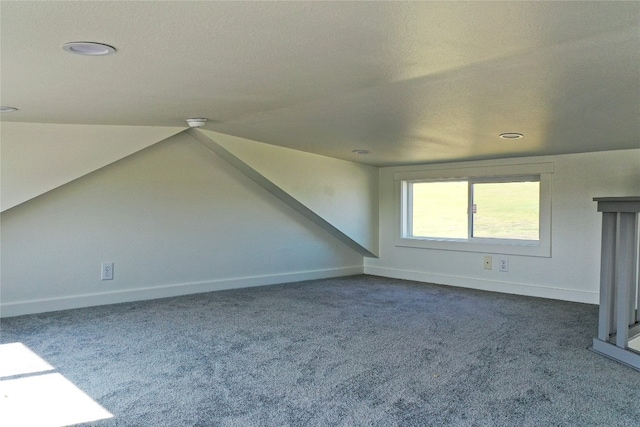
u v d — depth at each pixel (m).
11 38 1.36
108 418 1.75
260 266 4.57
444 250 4.74
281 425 1.71
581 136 3.05
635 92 1.98
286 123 2.98
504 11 1.18
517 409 1.84
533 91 2.00
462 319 3.26
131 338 2.76
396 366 2.31
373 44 1.45
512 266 4.27
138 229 3.81
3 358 2.40
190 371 2.24
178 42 1.42
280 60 1.63
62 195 3.44
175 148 3.98
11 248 3.25
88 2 1.12
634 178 3.60
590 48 1.46
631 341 2.68
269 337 2.80
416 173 4.94
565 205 3.94
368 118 2.67
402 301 3.86
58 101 2.30
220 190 4.27
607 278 2.50
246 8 1.17
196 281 4.16
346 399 1.93
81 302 3.55
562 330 2.97
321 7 1.16
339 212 4.79
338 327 3.04
